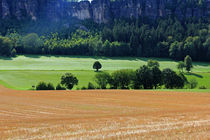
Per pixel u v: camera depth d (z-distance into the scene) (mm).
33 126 19531
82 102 39062
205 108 30312
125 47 141375
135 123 19469
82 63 114625
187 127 17297
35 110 31312
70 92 53750
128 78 67875
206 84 74188
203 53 130250
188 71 97375
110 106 34375
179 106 33344
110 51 138000
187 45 131250
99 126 18609
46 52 141625
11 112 29859
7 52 130875
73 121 21516
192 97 43219
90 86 66500
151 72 67688
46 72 88562
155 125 18344
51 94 50812
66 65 108875
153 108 31703
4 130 18141
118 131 16703
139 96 46156
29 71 89938
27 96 47906
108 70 96625
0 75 83062
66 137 15578
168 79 67562
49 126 19281
